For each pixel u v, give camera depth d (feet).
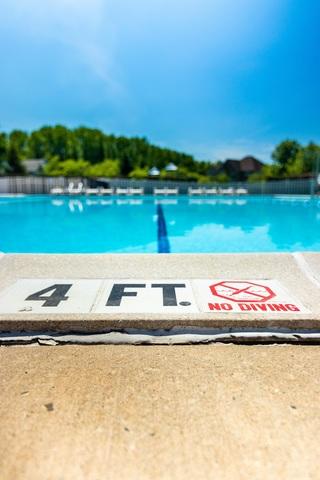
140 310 1.37
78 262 2.11
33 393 0.90
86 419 0.80
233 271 1.97
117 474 0.65
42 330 1.27
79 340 1.22
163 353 1.14
